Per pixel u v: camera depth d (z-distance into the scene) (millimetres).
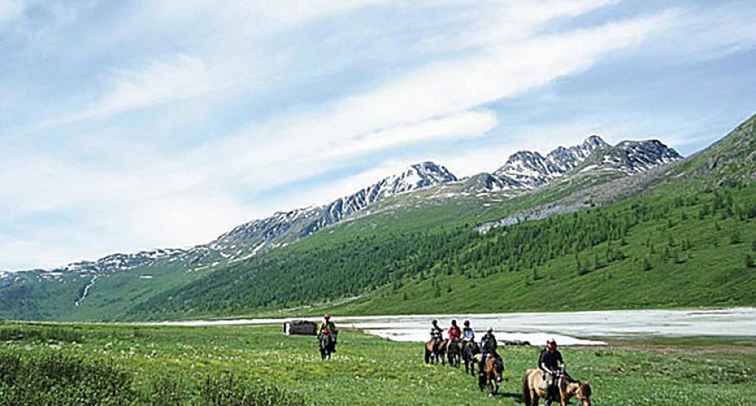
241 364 40812
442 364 48688
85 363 29391
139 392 25438
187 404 25109
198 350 52031
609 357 56250
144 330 81125
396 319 179125
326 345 49500
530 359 54625
